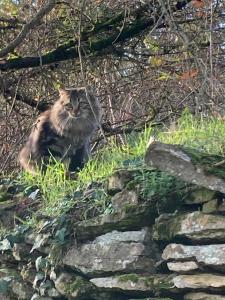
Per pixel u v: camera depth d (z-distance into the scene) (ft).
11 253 27.73
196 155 21.21
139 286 22.21
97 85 48.19
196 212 21.36
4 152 45.88
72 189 26.99
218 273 20.71
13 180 31.58
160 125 43.57
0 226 28.84
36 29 43.27
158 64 43.39
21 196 29.27
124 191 23.57
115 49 44.86
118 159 28.07
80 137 39.73
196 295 20.90
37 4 42.57
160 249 22.54
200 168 20.92
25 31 35.91
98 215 24.56
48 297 25.35
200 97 26.81
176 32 31.04
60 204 26.04
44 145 39.40
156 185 22.71
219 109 27.12
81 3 38.83
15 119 47.47
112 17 43.42
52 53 43.45
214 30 39.09
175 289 21.39
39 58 41.68
